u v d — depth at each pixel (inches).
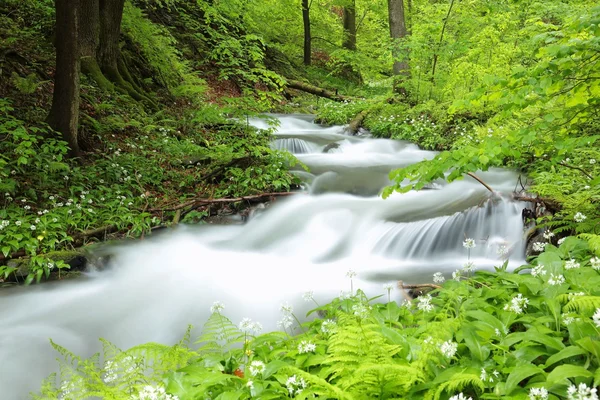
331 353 121.4
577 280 136.0
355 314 132.5
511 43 497.0
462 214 288.5
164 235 320.2
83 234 295.1
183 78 595.2
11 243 257.9
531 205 275.3
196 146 429.4
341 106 655.8
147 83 542.3
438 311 147.3
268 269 275.7
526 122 331.9
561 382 93.5
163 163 406.6
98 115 419.5
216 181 394.0
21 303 233.1
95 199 323.3
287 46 936.3
